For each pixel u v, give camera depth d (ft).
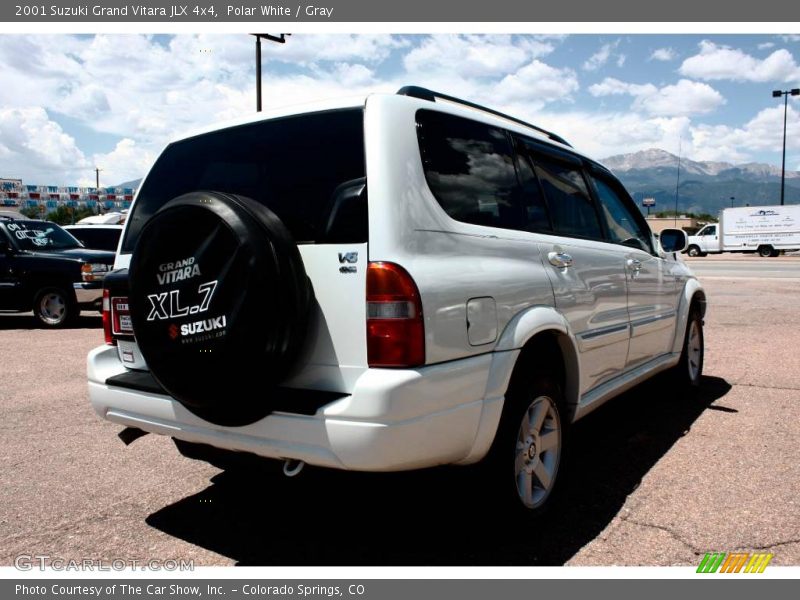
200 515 11.15
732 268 84.07
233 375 8.04
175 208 8.47
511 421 9.48
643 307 14.76
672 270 16.96
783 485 11.98
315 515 11.12
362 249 8.06
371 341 7.86
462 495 9.75
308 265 8.45
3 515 11.18
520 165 11.18
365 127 8.59
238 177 9.92
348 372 8.11
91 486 12.47
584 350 11.55
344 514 11.14
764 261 104.22
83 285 36.09
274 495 11.98
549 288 10.47
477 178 9.84
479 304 8.83
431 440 8.10
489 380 8.93
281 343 7.96
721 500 11.35
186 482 12.66
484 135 10.43
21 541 10.22
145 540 10.25
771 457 13.47
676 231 16.49
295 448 8.13
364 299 8.00
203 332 8.18
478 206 9.66
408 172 8.47
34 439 15.46
